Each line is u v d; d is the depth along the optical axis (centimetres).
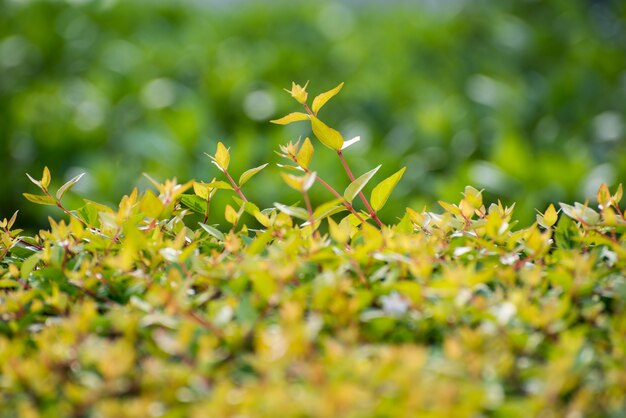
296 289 194
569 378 171
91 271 221
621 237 231
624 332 188
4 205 631
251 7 915
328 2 974
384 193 254
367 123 656
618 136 662
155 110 640
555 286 213
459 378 168
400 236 219
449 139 602
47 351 183
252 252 218
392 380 164
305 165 251
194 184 253
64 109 664
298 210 223
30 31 783
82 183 575
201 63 730
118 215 228
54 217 579
